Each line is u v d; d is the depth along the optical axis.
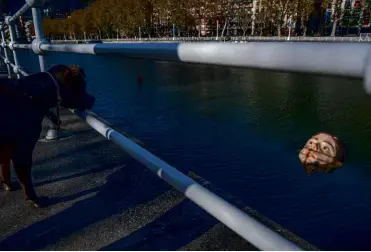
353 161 7.02
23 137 1.80
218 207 1.08
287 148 8.13
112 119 10.20
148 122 9.96
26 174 1.90
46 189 2.22
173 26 63.28
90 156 2.78
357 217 4.71
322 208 5.02
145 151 1.53
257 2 55.56
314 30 55.91
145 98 14.02
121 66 26.05
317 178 6.07
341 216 4.77
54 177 2.40
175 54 0.87
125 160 2.70
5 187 2.21
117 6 70.75
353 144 8.61
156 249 1.62
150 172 2.46
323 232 4.37
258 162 7.04
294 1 49.41
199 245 1.65
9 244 1.66
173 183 1.29
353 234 4.31
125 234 1.74
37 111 1.87
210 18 60.44
